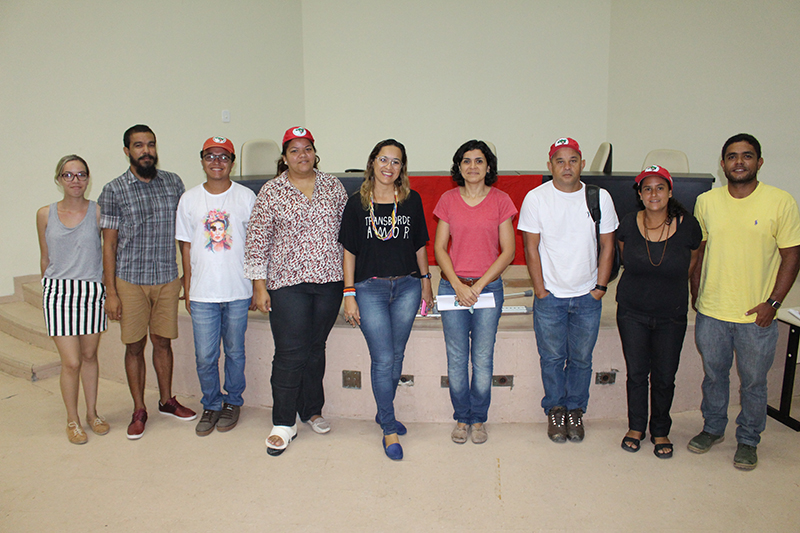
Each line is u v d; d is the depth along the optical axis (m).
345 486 2.45
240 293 2.82
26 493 2.41
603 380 3.04
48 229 2.70
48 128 4.72
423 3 7.11
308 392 2.93
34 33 4.55
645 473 2.52
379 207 2.47
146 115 5.43
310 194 2.59
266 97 6.80
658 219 2.46
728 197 2.45
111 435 2.95
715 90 5.43
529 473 2.53
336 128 7.49
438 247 2.60
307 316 2.62
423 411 3.06
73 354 2.80
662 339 2.55
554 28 7.02
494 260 2.58
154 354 3.07
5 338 4.26
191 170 5.94
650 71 6.30
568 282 2.57
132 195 2.72
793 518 2.19
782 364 3.20
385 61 7.28
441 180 4.59
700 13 5.57
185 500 2.36
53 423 3.10
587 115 7.18
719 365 2.59
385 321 2.54
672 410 3.12
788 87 4.65
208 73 6.01
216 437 2.91
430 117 7.36
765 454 2.68
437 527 2.16
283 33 6.96
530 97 7.19
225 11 6.13
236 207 2.77
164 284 2.88
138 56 5.30
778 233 2.35
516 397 3.02
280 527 2.18
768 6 4.80
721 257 2.46
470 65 7.18
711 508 2.26
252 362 3.22
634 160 6.67
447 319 2.64
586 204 2.52
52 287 2.72
